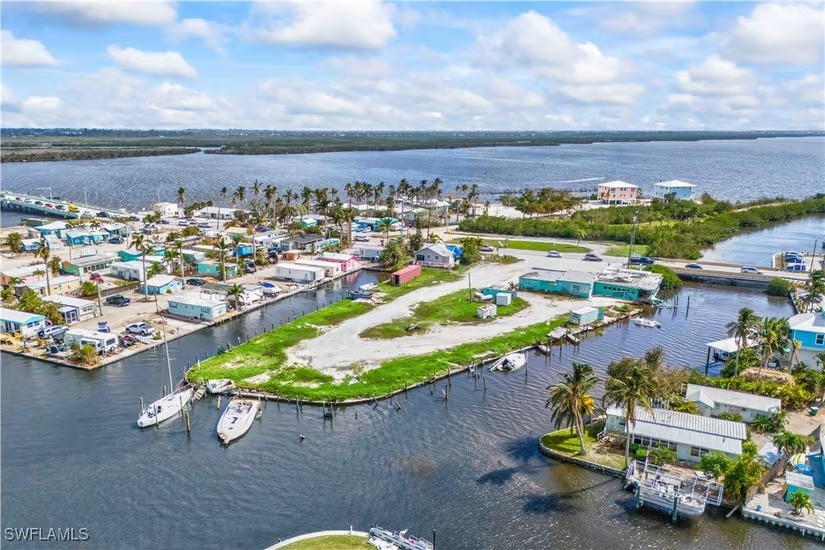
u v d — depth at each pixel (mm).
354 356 110312
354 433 85375
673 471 73125
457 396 97188
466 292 151625
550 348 118375
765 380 94188
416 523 66250
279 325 130375
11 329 118812
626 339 124500
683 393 90625
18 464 76938
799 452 74375
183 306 133000
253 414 88688
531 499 70438
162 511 68250
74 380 101125
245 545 62812
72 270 161875
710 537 64000
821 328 101000
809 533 63688
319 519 66938
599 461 76688
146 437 83812
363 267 186375
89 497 70562
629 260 177375
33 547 62281
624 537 64062
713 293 162125
